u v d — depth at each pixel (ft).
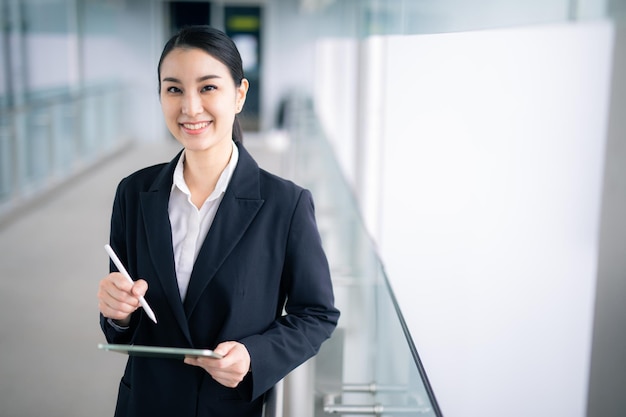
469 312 5.64
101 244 19.54
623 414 4.42
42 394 11.27
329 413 6.97
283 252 4.82
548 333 4.84
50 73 28.14
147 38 39.24
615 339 4.42
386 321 6.61
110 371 12.12
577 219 4.63
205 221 4.83
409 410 5.14
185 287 4.78
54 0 28.60
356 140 15.98
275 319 4.91
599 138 4.47
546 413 4.89
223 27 39.99
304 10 37.93
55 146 26.37
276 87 40.47
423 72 7.51
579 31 4.42
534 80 4.79
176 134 4.67
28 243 19.56
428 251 7.15
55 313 14.56
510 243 5.06
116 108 36.06
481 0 5.16
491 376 5.22
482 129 5.41
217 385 4.76
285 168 16.29
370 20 14.07
